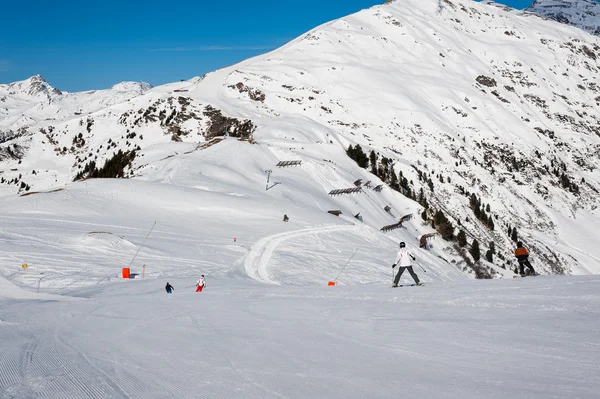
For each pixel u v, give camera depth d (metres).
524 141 196.25
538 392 6.14
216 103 181.62
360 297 15.66
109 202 63.16
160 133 169.75
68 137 188.25
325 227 66.12
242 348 9.47
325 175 113.19
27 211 56.06
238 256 46.22
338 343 9.52
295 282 38.19
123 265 37.75
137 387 7.31
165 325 12.66
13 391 7.21
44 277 32.41
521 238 145.62
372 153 152.38
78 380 7.73
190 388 7.16
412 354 8.42
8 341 11.17
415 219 124.38
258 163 110.94
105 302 18.66
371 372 7.48
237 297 18.31
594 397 5.85
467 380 6.85
